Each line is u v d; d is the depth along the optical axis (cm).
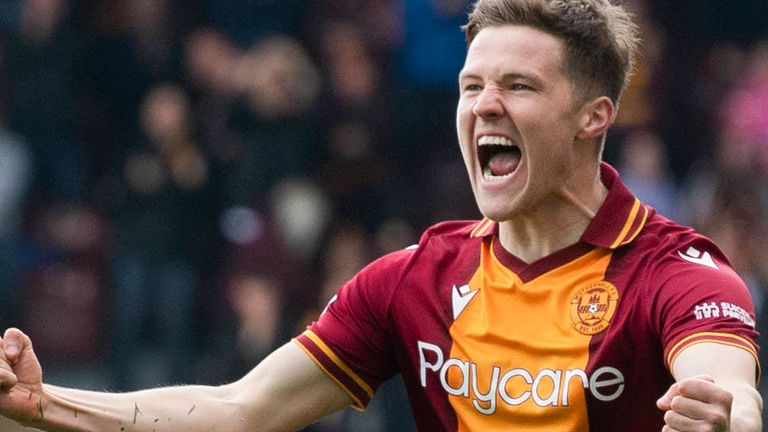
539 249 1221
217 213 3428
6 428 2102
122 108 3650
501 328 1205
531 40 1191
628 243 1200
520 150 1198
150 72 3650
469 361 1211
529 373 1188
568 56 1196
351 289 1276
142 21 3691
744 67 3994
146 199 3359
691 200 3456
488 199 1212
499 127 1191
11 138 3584
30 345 1166
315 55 3753
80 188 3666
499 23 1207
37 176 3631
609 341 1169
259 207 3422
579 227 1216
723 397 991
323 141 3528
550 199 1213
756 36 4175
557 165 1202
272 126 3484
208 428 1232
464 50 3756
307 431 2908
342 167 3503
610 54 1213
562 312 1191
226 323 3284
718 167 3497
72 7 3691
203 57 3641
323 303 3173
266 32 3859
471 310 1223
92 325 3612
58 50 3612
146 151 3403
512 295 1212
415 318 1241
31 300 3591
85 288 3616
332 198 3481
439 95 3747
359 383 1273
